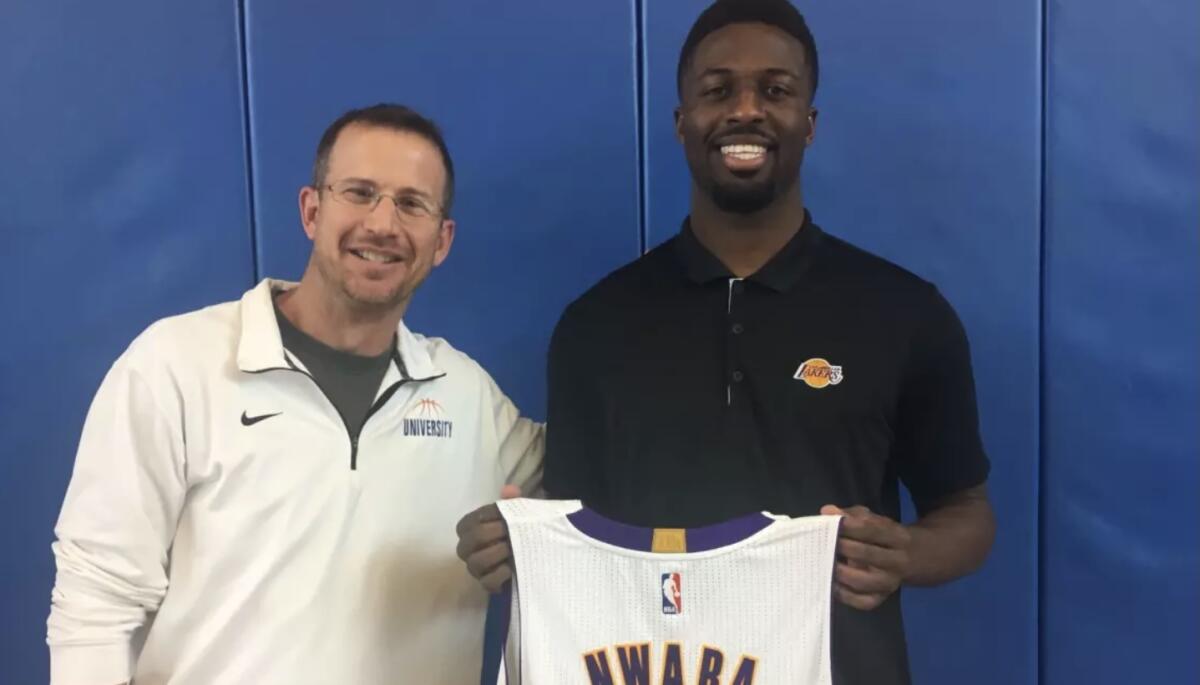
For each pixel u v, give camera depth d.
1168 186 1.46
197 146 1.50
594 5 1.49
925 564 0.97
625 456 1.05
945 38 1.47
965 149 1.47
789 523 0.95
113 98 1.48
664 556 0.97
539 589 0.97
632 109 1.49
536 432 1.27
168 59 1.48
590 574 0.98
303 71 1.49
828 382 1.02
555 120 1.50
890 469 1.11
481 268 1.51
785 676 0.95
